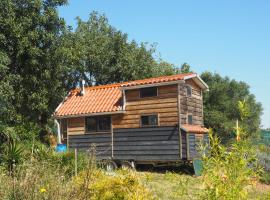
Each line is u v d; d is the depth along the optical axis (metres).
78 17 40.72
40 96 26.27
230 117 45.75
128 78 39.59
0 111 23.61
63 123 27.61
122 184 7.47
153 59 42.12
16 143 15.17
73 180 8.41
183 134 23.12
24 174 8.70
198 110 26.28
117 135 25.11
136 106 24.72
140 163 24.27
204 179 4.89
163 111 23.81
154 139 23.84
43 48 26.33
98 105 26.23
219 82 48.88
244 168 4.71
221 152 4.88
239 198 4.62
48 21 26.33
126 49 39.72
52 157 13.38
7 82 23.81
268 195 4.81
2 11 24.52
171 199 10.66
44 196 7.47
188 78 24.05
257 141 5.65
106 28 40.91
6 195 7.59
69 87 37.88
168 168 24.84
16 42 25.06
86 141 26.20
